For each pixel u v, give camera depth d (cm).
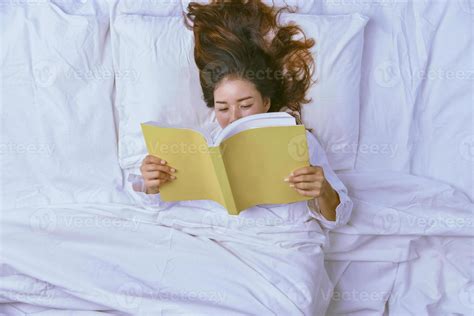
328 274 146
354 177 153
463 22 155
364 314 146
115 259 130
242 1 151
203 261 129
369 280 147
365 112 156
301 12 156
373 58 157
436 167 156
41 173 153
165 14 158
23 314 127
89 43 154
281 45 148
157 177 127
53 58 153
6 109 154
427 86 157
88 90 155
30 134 154
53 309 127
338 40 150
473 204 150
